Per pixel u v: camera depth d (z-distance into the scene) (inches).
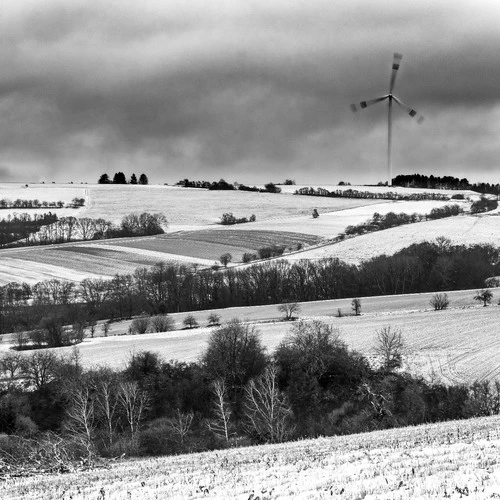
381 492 911.7
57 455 1900.8
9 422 2849.4
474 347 3585.1
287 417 2682.1
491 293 5113.2
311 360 3171.8
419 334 3971.5
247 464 1359.5
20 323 5315.0
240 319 4975.4
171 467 1461.6
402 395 2679.6
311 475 1103.6
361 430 2436.0
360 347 3673.7
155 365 3358.8
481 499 813.9
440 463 1077.1
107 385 2859.3
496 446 1194.0
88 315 5442.9
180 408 2962.6
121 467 1626.5
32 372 3321.9
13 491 1307.8
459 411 2524.6
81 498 1122.0
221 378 3048.7
